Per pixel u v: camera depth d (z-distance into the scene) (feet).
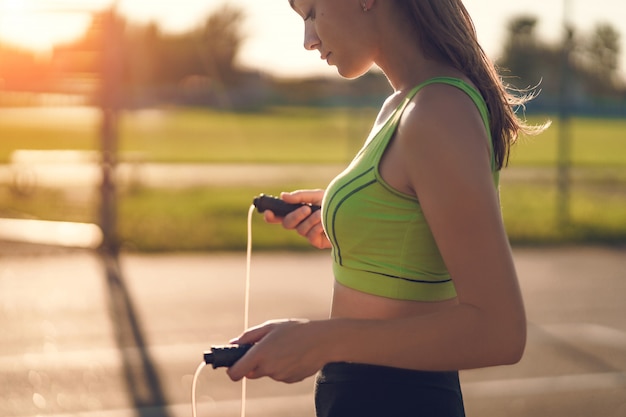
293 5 6.14
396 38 5.85
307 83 178.50
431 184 5.11
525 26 73.41
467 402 18.65
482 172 5.06
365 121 74.59
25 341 22.99
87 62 36.65
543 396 19.08
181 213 47.78
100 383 19.53
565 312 27.45
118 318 25.67
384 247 5.65
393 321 5.04
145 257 36.11
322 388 5.92
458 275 5.00
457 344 4.90
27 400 18.40
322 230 7.23
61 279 31.19
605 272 34.81
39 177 56.18
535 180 75.56
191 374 20.25
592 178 80.07
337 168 81.76
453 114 5.18
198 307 27.22
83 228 37.76
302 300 28.53
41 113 164.55
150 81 104.32
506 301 4.89
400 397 5.66
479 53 5.86
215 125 166.71
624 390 19.54
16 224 38.78
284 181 68.85
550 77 74.02
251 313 26.55
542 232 43.68
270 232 41.91
